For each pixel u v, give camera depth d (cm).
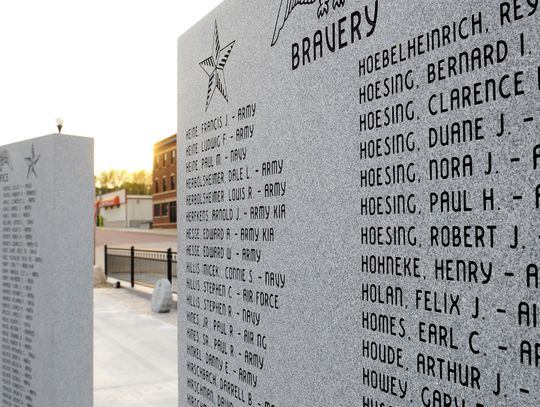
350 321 238
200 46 402
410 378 204
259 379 317
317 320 262
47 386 535
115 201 8481
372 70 228
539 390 161
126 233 5856
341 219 246
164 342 976
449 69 192
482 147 179
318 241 262
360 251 233
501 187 173
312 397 265
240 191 343
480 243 179
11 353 603
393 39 217
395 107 216
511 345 169
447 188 191
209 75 388
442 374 191
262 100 319
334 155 252
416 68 206
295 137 284
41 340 547
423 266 200
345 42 246
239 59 346
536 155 164
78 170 552
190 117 418
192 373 409
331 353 251
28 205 575
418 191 203
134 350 913
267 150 312
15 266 598
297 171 281
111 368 803
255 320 323
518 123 169
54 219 536
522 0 168
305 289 272
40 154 556
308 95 273
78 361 548
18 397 589
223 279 364
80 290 551
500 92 174
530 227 165
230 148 357
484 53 179
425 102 201
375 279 224
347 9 245
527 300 165
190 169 416
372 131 228
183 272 427
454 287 187
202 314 394
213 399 376
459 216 186
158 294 1305
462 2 187
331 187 253
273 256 304
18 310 590
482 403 177
